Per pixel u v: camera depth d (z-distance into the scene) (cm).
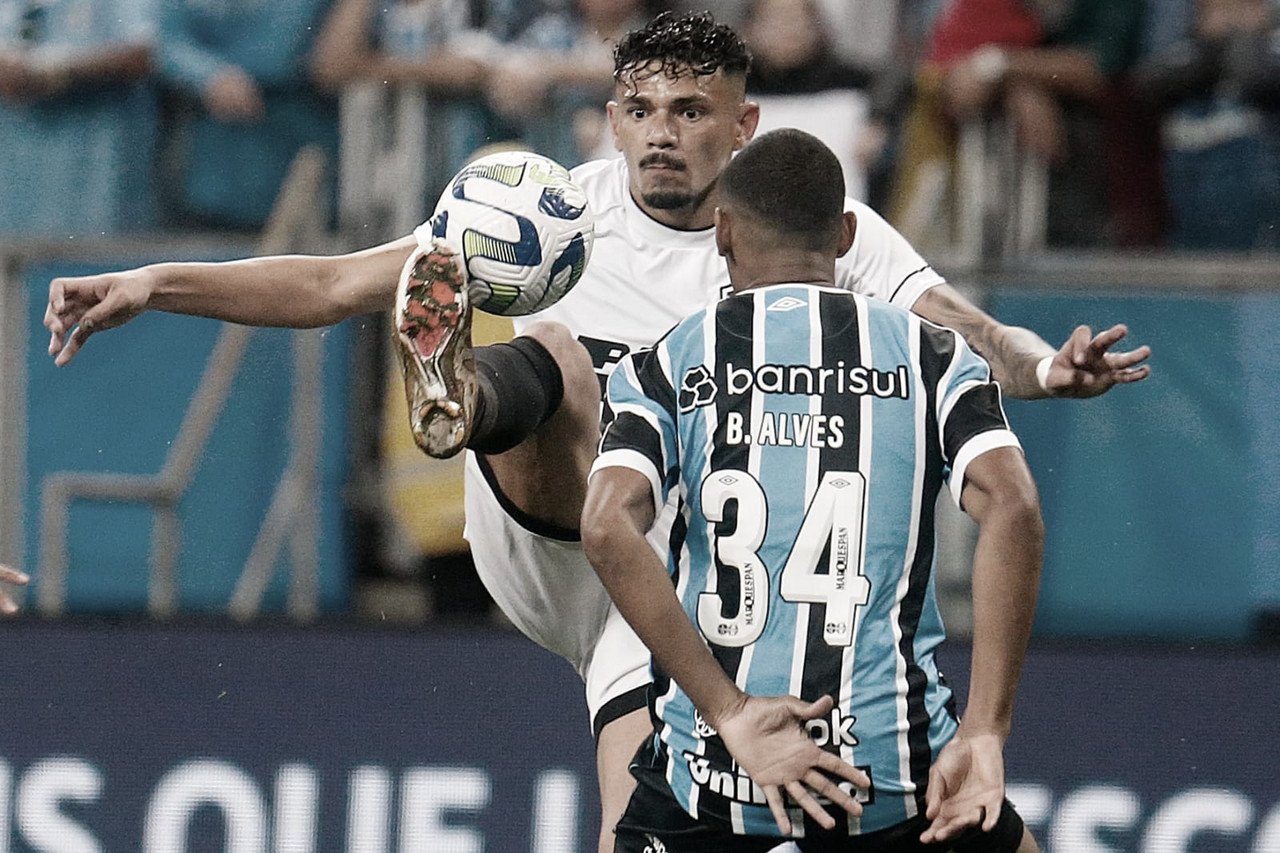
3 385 2280
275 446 2258
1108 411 2178
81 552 2270
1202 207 2336
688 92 1408
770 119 2328
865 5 2352
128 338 2272
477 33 2388
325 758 1981
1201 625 2159
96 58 2398
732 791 1099
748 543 1095
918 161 2316
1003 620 1075
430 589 2241
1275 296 2175
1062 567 2177
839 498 1095
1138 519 2172
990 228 2288
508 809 1955
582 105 2359
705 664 1071
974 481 1091
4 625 2022
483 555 1441
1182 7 2355
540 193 1287
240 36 2406
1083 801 1925
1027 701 1941
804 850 1107
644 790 1161
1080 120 2317
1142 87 2331
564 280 1301
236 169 2402
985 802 1039
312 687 1994
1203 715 1930
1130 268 2198
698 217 1445
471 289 1284
